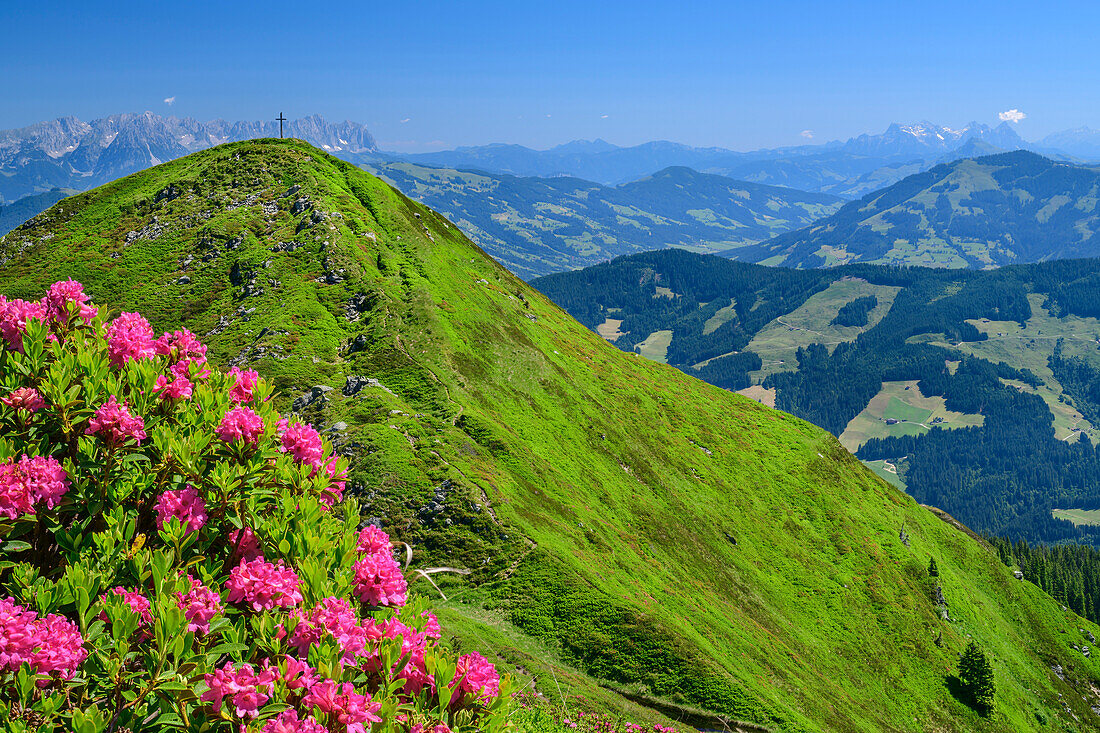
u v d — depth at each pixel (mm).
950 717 106875
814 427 174375
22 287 117875
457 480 71125
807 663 92250
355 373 93688
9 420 9773
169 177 147500
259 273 113438
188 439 10180
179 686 7703
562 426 106688
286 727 7418
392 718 8344
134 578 8984
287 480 10891
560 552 67562
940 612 132000
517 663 51250
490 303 132625
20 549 8750
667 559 92375
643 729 43719
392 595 9977
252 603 8781
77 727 7109
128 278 118688
